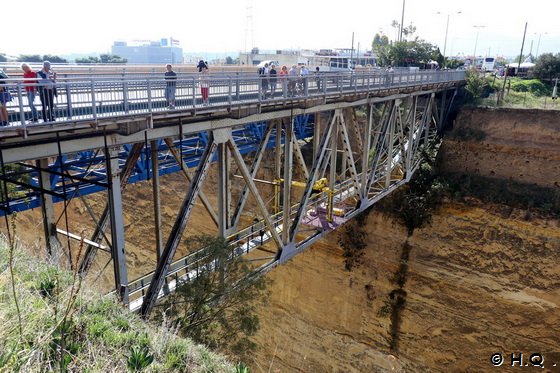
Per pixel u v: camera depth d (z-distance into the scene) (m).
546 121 24.33
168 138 11.37
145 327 7.62
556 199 23.02
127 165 10.94
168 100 10.35
